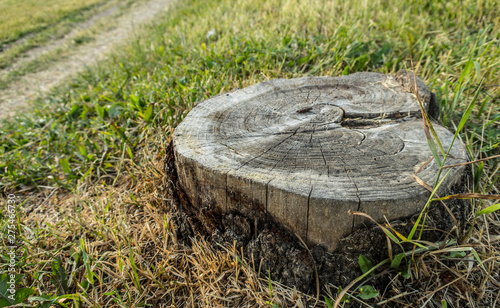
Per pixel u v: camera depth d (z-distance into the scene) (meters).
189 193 1.56
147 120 2.56
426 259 1.38
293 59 3.25
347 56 3.08
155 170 2.11
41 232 1.92
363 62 2.95
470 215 1.58
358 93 1.95
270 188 1.25
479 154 1.94
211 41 4.16
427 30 3.41
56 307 1.44
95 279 1.58
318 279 1.34
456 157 1.34
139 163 2.35
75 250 1.70
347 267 1.31
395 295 1.33
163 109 2.68
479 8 3.45
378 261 1.32
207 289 1.43
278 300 1.32
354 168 1.30
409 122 1.63
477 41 2.83
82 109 3.35
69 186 2.38
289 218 1.28
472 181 1.76
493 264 1.40
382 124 1.65
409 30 3.26
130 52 4.84
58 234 1.87
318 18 3.81
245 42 3.55
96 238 1.79
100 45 7.14
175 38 4.61
